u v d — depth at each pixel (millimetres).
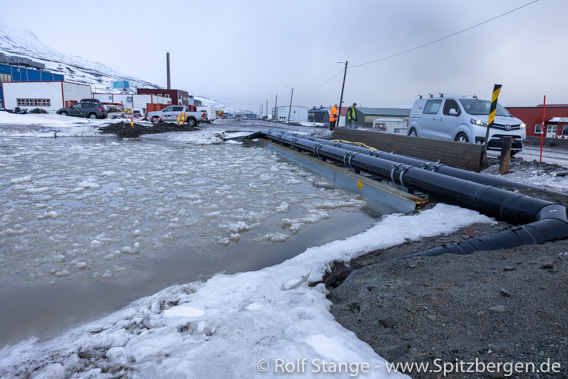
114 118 39250
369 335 2531
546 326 2324
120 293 3611
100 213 6297
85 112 34312
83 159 12617
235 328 2447
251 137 20297
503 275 3107
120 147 16969
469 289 2926
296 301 2873
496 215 5348
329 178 9852
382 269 3664
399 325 2582
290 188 8625
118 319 2986
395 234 4828
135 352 2215
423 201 6336
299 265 3770
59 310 3293
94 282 3854
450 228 5020
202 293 3182
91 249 4738
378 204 7227
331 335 2371
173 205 6887
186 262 4375
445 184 6242
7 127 23234
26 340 2842
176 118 31375
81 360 2262
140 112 51688
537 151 14523
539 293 2711
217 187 8547
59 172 10047
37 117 29484
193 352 2174
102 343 2430
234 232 5449
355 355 2168
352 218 6277
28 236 5152
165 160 12836
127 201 7098
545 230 4086
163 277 3971
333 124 21859
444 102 11211
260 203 7156
